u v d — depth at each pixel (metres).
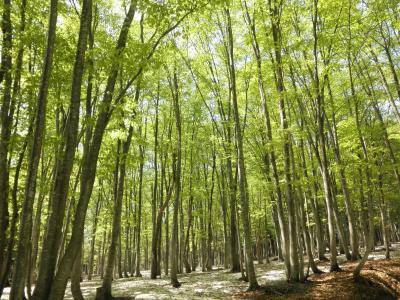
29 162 6.85
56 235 6.64
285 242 16.11
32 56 11.50
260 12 16.25
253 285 15.50
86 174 7.26
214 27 18.09
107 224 29.20
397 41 19.39
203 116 27.61
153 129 26.25
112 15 15.21
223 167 27.89
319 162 18.00
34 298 6.39
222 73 21.64
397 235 44.16
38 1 10.34
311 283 15.15
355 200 29.78
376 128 19.80
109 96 7.98
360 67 20.44
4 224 9.45
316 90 16.30
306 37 18.61
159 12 8.73
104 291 14.59
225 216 29.70
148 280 22.44
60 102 10.18
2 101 9.94
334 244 17.50
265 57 18.88
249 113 23.50
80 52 7.15
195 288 17.36
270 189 20.75
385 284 14.28
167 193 26.20
